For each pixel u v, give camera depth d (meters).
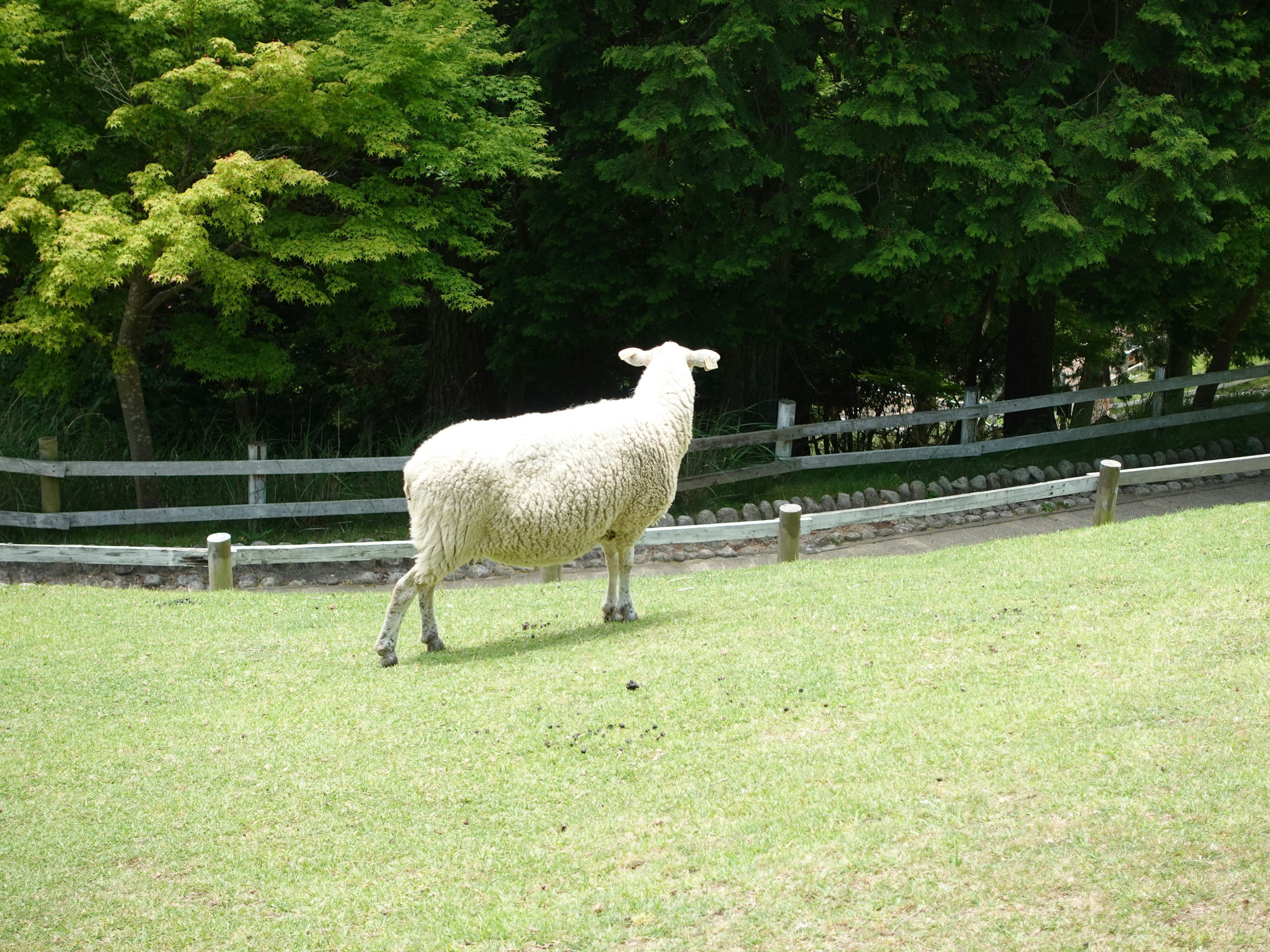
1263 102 13.52
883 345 19.06
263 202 12.51
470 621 8.41
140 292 11.95
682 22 13.40
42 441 12.66
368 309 14.34
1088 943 3.83
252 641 8.00
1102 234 12.91
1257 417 18.70
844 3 12.63
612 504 7.30
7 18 10.27
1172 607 7.18
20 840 5.06
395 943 4.18
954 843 4.46
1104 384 22.89
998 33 13.36
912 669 6.37
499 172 12.09
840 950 3.91
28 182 10.38
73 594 9.52
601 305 15.02
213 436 16.78
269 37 12.34
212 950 4.23
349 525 13.62
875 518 10.63
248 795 5.39
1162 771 4.84
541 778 5.36
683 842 4.71
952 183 12.71
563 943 4.09
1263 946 3.72
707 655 6.85
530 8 15.05
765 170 12.83
